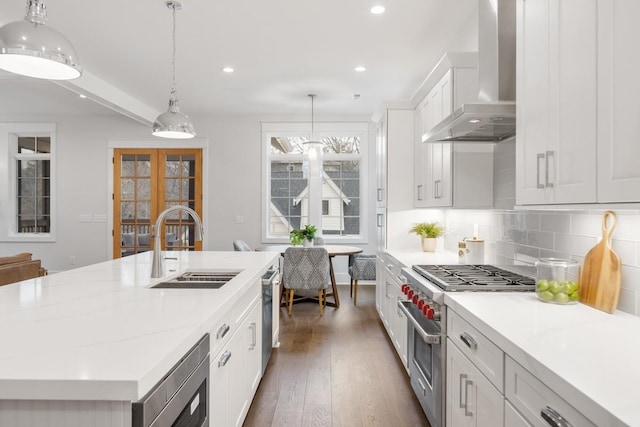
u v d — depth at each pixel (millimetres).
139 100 5465
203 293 1798
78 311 1482
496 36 2254
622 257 1604
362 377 2938
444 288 1978
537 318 1490
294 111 6152
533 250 2318
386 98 5383
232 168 6402
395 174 4059
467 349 1640
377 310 4574
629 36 1068
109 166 6465
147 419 951
